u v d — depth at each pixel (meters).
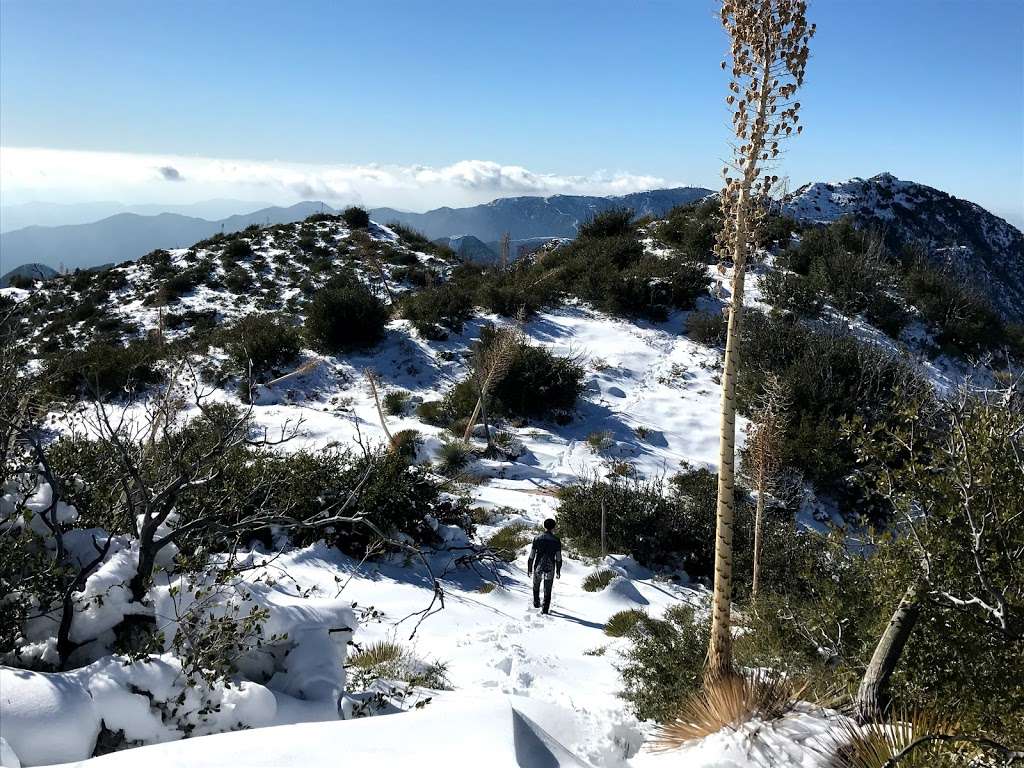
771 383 11.99
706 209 31.36
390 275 34.03
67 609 3.68
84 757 2.93
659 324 24.61
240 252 36.53
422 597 9.00
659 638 6.72
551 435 18.50
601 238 32.59
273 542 9.97
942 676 4.06
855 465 14.85
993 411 4.05
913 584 3.99
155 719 3.27
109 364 15.30
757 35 4.20
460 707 3.21
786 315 23.03
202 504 4.98
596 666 7.31
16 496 4.43
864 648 5.05
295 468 10.37
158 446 5.25
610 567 12.01
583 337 23.88
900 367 18.06
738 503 14.11
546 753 3.01
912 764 3.14
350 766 2.68
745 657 5.94
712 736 3.95
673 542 13.44
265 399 19.92
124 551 4.25
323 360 22.14
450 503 12.62
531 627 8.56
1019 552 3.72
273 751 2.72
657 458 17.50
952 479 3.91
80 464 5.41
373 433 17.47
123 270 35.44
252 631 3.96
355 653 6.46
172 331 27.88
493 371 18.19
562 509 14.20
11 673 3.07
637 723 4.57
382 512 10.52
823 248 26.44
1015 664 3.64
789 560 11.02
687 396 20.34
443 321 24.42
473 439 18.02
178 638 3.76
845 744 3.60
